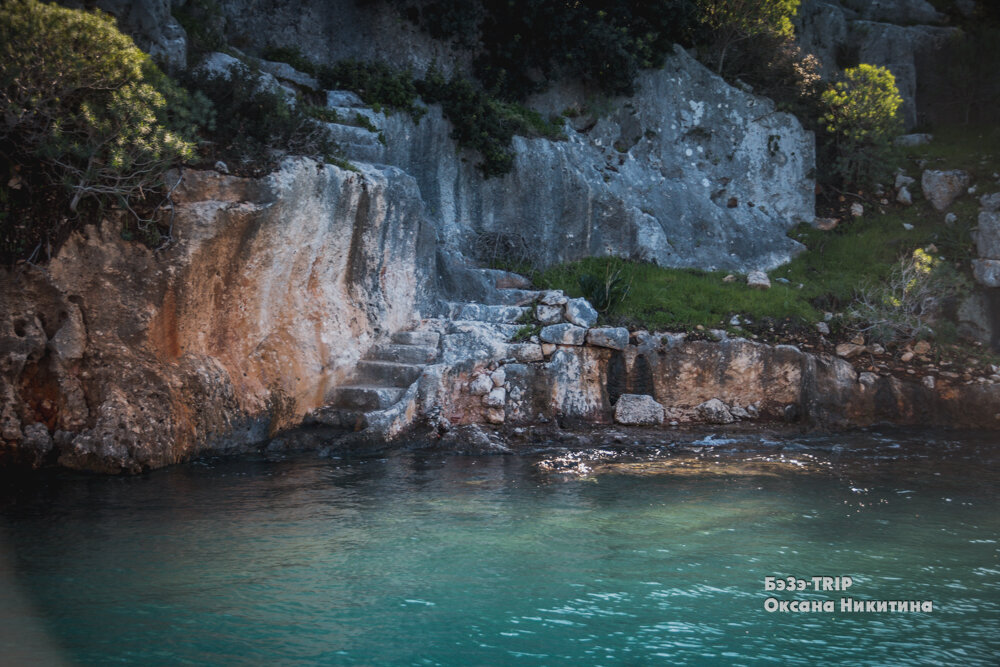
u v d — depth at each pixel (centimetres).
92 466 951
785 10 1995
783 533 756
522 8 1775
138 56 951
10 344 948
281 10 1673
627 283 1573
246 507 812
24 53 882
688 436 1252
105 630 515
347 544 697
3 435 943
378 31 1753
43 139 934
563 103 1867
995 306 1666
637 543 718
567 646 511
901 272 1689
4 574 608
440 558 667
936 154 2119
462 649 503
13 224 956
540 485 934
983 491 934
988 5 2625
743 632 538
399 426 1158
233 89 1166
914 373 1459
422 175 1568
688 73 1991
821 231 1986
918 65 2441
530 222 1689
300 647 498
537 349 1312
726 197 1991
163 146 952
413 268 1403
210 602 563
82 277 991
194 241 1024
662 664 489
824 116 2067
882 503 874
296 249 1154
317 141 1223
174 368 1030
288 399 1155
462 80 1625
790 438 1281
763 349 1401
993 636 536
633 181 1864
